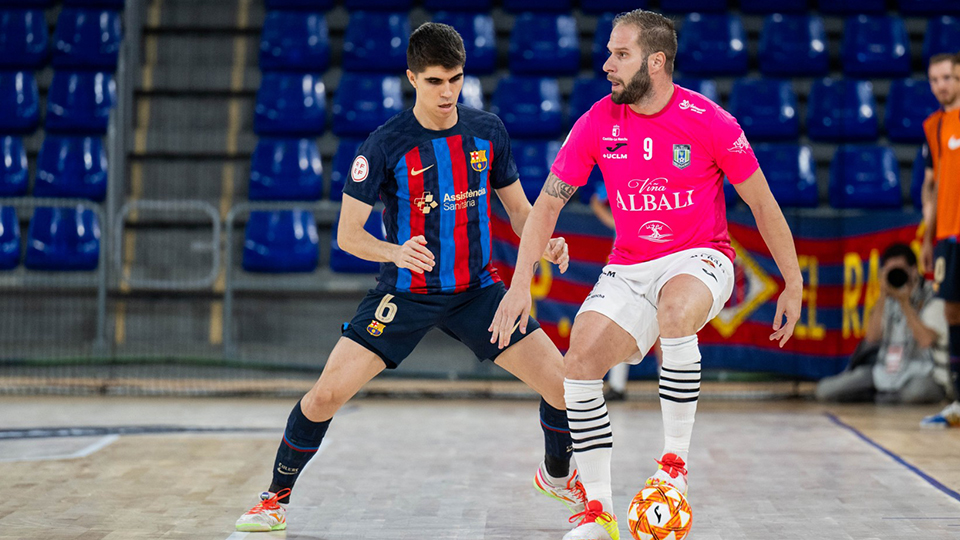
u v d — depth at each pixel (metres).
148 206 25.61
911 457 15.45
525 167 28.42
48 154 28.31
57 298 26.38
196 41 31.67
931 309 23.11
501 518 11.16
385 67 30.72
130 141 29.31
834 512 11.46
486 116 10.89
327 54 30.94
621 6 32.44
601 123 10.13
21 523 10.77
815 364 23.69
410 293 10.42
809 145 29.64
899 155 29.42
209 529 10.55
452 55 9.92
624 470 14.26
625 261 10.47
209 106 30.52
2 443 16.30
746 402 23.39
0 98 29.31
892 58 30.95
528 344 10.51
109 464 14.48
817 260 23.67
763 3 32.38
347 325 10.62
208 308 26.53
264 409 21.34
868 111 29.61
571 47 30.98
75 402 22.23
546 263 23.27
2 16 30.64
